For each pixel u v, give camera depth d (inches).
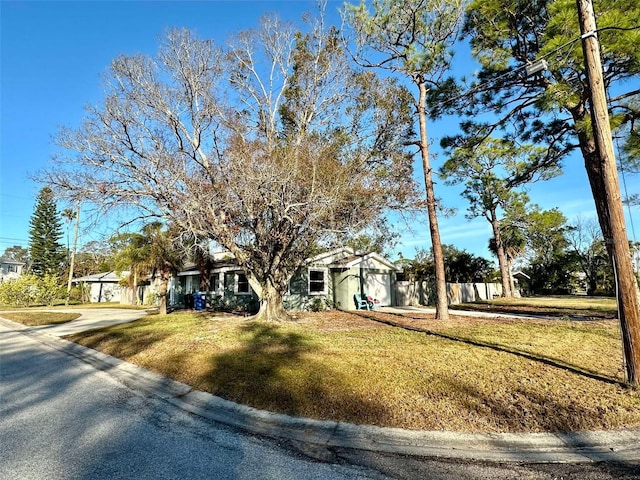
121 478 121.0
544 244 1422.2
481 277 1279.5
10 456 136.1
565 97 331.6
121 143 422.9
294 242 489.1
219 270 808.9
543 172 519.8
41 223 1561.3
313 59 545.3
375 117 499.5
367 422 166.2
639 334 201.2
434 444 147.7
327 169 434.3
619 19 286.5
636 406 175.6
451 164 479.2
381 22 473.7
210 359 272.8
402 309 717.3
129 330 449.4
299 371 231.9
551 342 319.0
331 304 737.6
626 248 207.2
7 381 248.1
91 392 222.8
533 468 130.0
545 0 374.9
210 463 133.0
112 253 607.8
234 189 418.3
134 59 432.8
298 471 127.6
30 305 1073.5
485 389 197.2
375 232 529.7
